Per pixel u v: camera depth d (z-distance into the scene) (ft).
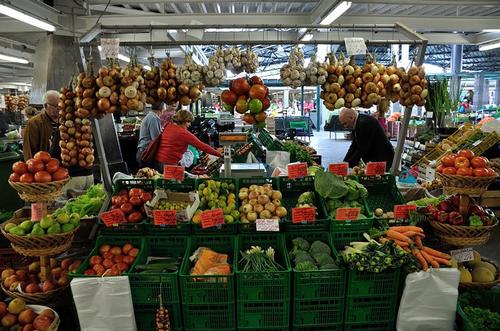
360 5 29.58
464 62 71.26
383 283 7.40
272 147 16.31
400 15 30.45
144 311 7.29
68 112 11.22
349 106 8.94
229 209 8.63
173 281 7.14
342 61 8.86
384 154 14.96
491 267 8.88
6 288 8.34
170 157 15.30
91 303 6.98
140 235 8.44
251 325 7.30
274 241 8.46
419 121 31.17
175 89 8.50
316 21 26.63
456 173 7.89
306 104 77.05
